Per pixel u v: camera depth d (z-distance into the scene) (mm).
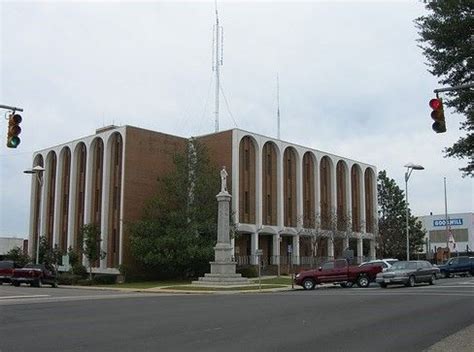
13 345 11430
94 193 54156
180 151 51250
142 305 21422
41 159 62375
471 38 16422
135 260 48938
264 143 56281
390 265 36938
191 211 47188
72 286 42469
